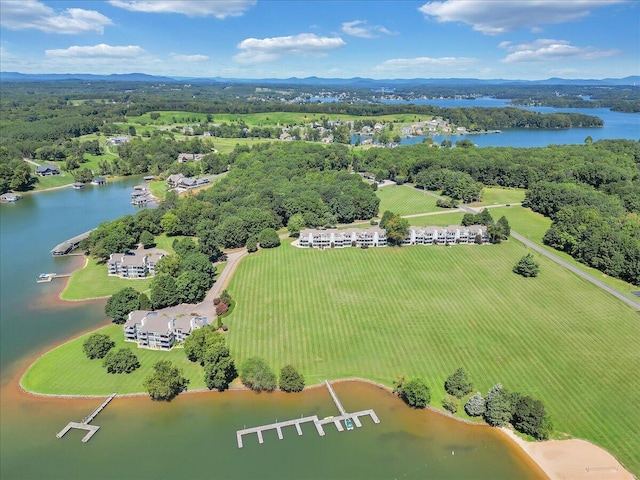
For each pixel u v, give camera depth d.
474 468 97.75
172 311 154.00
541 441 104.81
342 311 159.12
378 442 105.00
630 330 145.88
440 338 143.12
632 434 105.44
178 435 107.06
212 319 153.12
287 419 112.12
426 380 124.69
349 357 134.88
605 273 187.50
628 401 115.38
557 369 127.62
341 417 112.06
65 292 178.50
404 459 100.25
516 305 162.00
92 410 114.94
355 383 124.69
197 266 174.25
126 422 111.12
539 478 95.44
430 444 104.44
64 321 157.62
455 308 160.50
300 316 156.12
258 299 167.88
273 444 104.38
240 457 100.56
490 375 125.75
